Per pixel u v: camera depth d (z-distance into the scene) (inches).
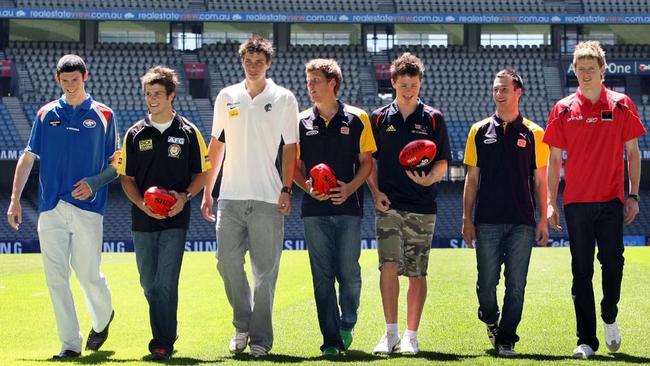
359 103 1508.4
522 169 269.7
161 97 262.8
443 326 330.3
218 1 1477.6
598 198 261.7
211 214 277.3
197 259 696.4
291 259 706.2
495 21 1472.7
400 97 274.2
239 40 1596.9
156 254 267.6
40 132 271.3
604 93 264.2
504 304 265.6
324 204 264.4
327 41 1604.3
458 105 1514.5
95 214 272.8
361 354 264.1
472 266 614.2
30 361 245.0
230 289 273.1
